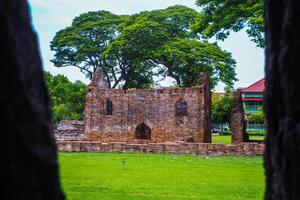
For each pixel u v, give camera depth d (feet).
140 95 175.73
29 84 13.97
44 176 14.35
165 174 83.61
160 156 126.52
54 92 272.92
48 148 14.64
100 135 176.86
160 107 173.37
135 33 206.39
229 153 129.70
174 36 218.18
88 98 177.68
